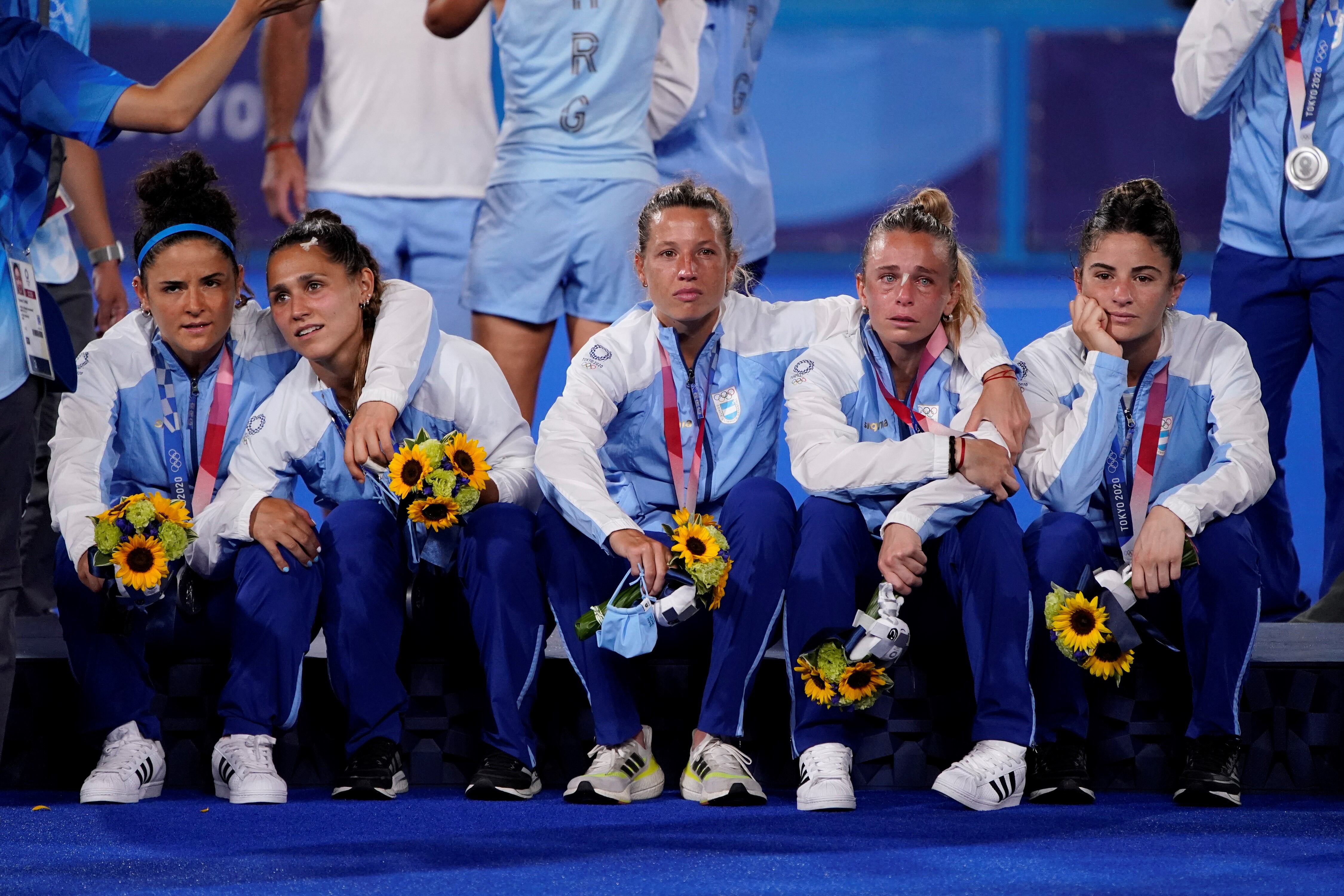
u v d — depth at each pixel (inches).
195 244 452.4
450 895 303.7
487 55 726.5
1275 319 571.2
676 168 665.0
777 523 426.9
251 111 1091.3
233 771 426.0
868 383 463.5
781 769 455.8
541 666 446.3
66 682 459.8
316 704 461.7
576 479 435.5
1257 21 553.9
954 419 456.4
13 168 409.4
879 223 459.2
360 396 451.8
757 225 691.4
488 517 441.7
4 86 404.8
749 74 684.1
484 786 428.5
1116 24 1199.6
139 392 470.3
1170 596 449.4
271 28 751.7
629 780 428.5
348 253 453.7
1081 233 475.2
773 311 481.1
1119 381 451.2
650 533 461.7
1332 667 446.9
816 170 1215.6
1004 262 1198.3
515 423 470.3
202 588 455.8
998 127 1199.6
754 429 471.5
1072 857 340.5
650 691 455.2
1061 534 436.8
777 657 456.1
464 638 458.6
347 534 440.1
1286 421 579.2
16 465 414.0
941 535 434.3
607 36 603.8
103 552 416.2
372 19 706.2
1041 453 461.1
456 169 722.2
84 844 360.5
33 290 419.8
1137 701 450.9
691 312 450.0
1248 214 574.2
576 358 466.6
